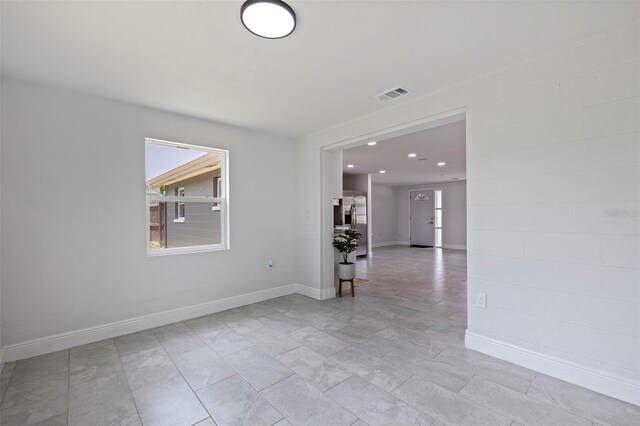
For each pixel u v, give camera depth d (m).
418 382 2.13
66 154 2.76
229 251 3.87
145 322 3.17
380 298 4.30
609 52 1.94
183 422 1.75
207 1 1.64
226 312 3.70
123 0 1.62
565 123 2.12
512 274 2.37
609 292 1.96
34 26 1.83
